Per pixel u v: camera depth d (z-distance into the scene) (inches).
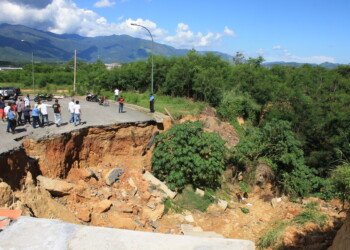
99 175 611.5
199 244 89.0
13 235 89.4
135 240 89.8
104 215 489.4
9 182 414.9
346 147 893.8
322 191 789.2
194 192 677.3
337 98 1143.6
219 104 1182.9
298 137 1057.5
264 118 1245.1
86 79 1852.9
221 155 715.4
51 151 532.4
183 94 1312.7
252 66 1652.3
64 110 894.4
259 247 518.0
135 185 613.0
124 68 1646.2
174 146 671.1
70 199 490.9
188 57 1481.3
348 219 366.3
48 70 2928.2
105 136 657.0
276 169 830.5
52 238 88.7
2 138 505.0
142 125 730.2
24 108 645.3
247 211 668.1
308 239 495.8
